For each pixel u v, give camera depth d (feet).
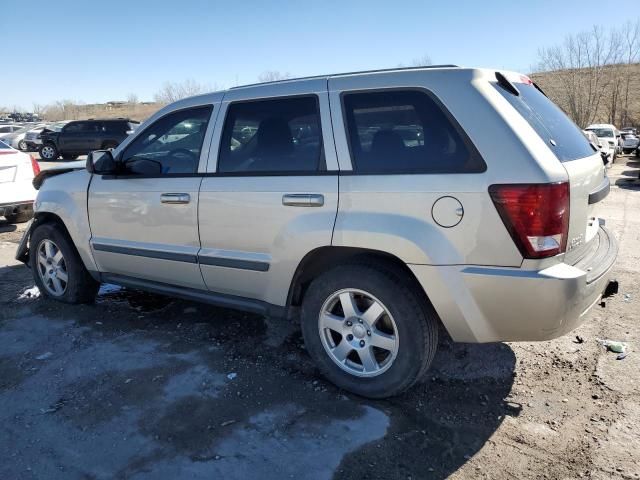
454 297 9.00
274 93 11.16
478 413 9.83
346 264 10.16
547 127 9.70
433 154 9.18
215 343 12.84
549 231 8.42
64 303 15.61
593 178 9.89
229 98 11.83
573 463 8.40
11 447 8.93
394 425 9.44
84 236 14.26
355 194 9.72
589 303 9.20
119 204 13.30
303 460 8.52
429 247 9.02
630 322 13.66
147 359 12.03
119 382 11.00
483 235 8.69
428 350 9.71
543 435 9.14
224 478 8.13
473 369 11.43
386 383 9.96
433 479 8.11
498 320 8.95
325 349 10.67
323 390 10.65
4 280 18.02
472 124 8.89
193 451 8.75
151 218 12.72
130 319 14.42
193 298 12.82
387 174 9.48
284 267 10.74
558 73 163.12
